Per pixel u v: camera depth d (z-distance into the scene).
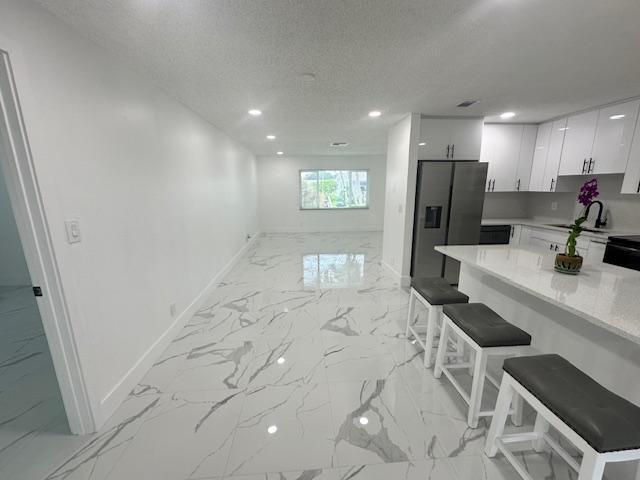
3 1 1.17
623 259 2.85
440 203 3.70
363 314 3.12
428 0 1.38
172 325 2.61
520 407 1.64
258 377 2.09
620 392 1.34
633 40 1.76
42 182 1.32
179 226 2.81
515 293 1.98
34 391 1.93
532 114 3.66
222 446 1.54
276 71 2.18
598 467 0.95
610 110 3.19
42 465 1.43
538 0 1.38
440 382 2.04
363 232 8.24
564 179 3.96
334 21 1.55
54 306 1.43
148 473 1.40
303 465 1.44
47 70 1.37
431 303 2.07
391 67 2.14
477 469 1.41
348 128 4.28
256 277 4.39
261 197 8.09
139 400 1.87
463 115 3.67
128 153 2.00
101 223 1.71
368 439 1.58
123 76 1.96
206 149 3.64
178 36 1.66
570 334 1.59
